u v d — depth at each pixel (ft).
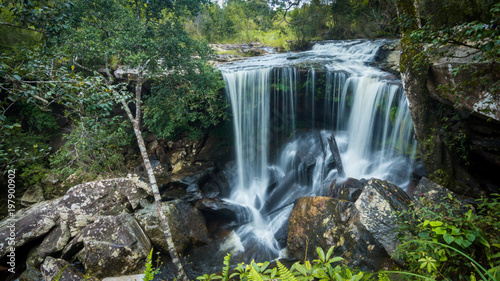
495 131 19.36
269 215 27.25
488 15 15.97
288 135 36.50
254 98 34.99
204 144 37.76
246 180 33.55
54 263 18.86
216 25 62.85
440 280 8.77
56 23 11.34
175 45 27.50
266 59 46.60
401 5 19.22
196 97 31.60
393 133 26.96
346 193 20.29
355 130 30.50
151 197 26.94
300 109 35.32
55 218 22.97
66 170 28.76
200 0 33.96
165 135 31.71
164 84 30.99
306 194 28.02
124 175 32.22
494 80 12.60
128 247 19.27
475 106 14.43
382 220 14.55
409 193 22.86
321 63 35.47
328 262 5.12
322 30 60.03
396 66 31.35
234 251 22.76
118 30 28.81
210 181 31.96
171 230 22.40
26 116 38.11
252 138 36.50
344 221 16.78
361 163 29.32
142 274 18.16
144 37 28.58
